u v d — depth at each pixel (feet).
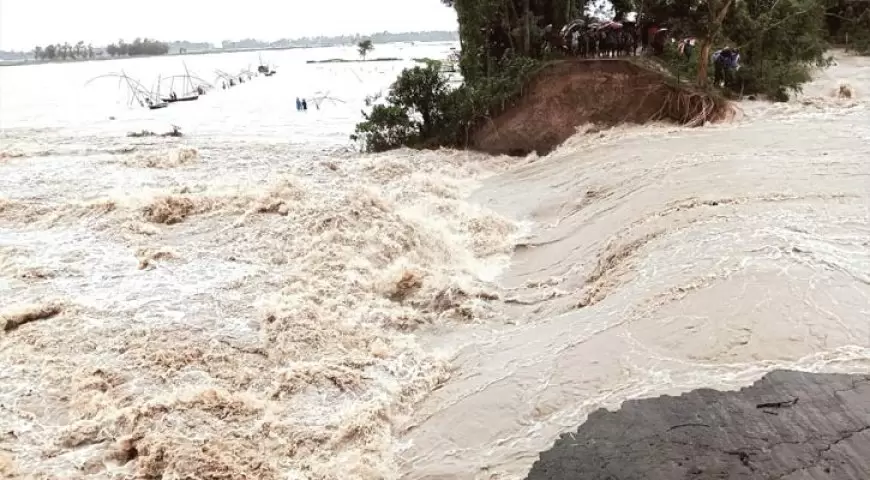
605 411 20.59
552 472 18.33
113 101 167.94
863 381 19.47
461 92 75.25
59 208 51.11
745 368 21.43
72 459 23.39
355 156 74.95
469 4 77.00
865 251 27.96
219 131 103.19
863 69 105.70
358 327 33.06
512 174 62.23
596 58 71.67
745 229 32.19
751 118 64.75
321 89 184.44
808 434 17.63
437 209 51.42
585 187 50.49
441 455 22.41
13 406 26.68
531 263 41.37
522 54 77.41
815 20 88.79
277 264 40.96
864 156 44.29
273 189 51.70
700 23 69.05
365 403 26.30
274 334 31.83
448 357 29.94
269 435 24.44
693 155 50.24
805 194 36.70
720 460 17.21
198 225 47.78
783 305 24.17
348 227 43.75
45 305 34.71
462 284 37.04
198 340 31.37
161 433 23.98
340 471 22.62
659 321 25.58
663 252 32.12
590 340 26.20
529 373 25.27
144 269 40.40
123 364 29.32
